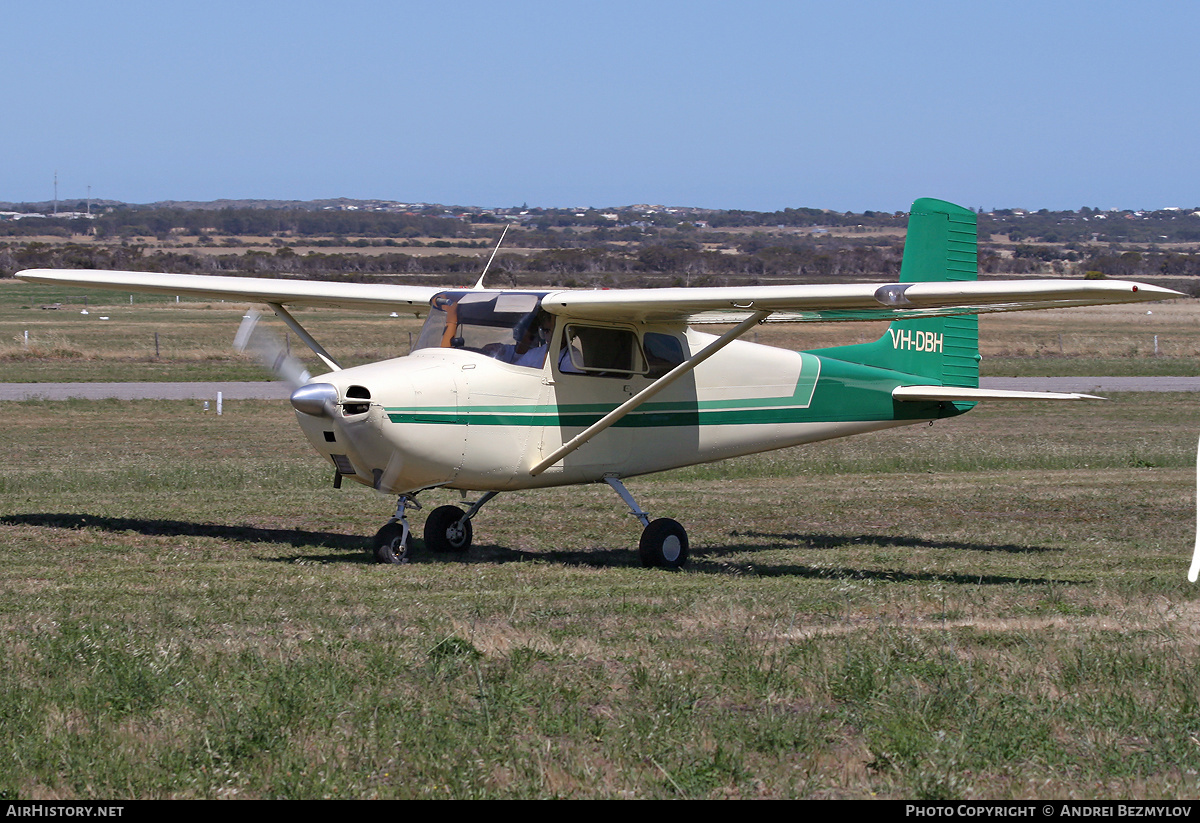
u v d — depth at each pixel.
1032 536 27.58
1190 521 29.70
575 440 22.95
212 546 24.34
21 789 10.21
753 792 10.30
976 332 29.95
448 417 21.56
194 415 55.16
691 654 14.41
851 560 24.08
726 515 30.64
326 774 10.46
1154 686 13.20
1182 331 137.75
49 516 27.45
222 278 27.34
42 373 74.75
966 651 14.79
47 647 14.18
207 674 13.06
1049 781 10.49
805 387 27.09
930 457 42.59
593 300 22.14
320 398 20.31
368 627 15.66
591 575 21.28
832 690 12.91
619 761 10.83
